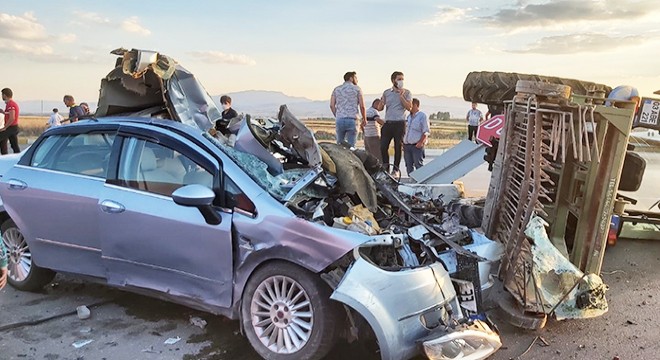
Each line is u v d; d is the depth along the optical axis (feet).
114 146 13.93
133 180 13.39
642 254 20.04
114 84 15.98
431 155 43.50
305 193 12.82
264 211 11.93
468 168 27.58
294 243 11.50
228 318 13.19
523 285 14.42
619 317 15.53
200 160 12.90
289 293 11.75
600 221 15.56
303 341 11.55
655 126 18.94
